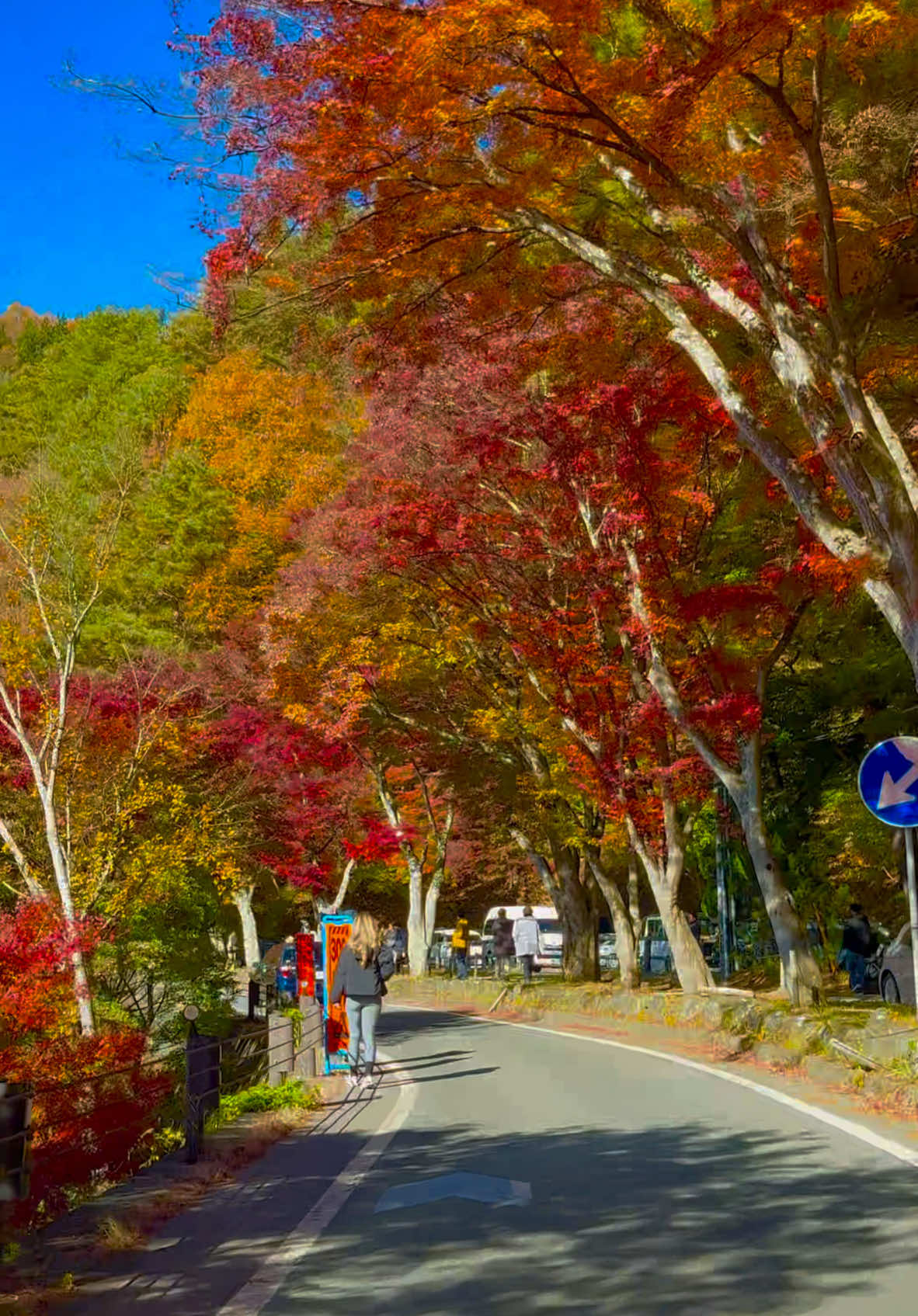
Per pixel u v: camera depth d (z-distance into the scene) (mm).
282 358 40625
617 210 16750
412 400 23234
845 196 16453
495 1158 10742
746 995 22844
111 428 51094
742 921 35969
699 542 23109
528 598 25047
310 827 35438
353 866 39594
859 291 17172
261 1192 9688
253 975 40938
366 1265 7328
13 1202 8820
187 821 21719
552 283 16438
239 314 15195
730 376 13906
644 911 60344
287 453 39781
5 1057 13695
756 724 21578
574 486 22984
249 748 28328
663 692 22375
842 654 27922
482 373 21938
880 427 13531
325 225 14258
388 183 13828
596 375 20781
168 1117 15594
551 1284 6770
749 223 13742
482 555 24469
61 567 20531
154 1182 10023
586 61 12586
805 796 31172
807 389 13195
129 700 22031
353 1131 12773
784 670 29266
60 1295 6773
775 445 13609
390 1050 21609
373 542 26531
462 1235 7973
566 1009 29500
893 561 12750
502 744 33500
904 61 16062
